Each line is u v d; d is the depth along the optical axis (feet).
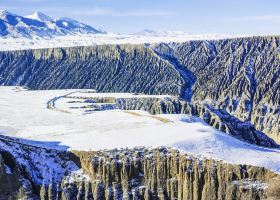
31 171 326.24
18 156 329.72
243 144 343.87
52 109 531.50
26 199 310.24
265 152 329.72
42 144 358.64
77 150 339.77
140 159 323.37
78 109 526.16
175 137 340.80
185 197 308.19
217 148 323.78
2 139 348.18
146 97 640.99
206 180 305.32
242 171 299.38
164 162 318.45
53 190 320.91
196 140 333.42
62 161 337.93
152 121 410.72
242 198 291.17
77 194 319.88
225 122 546.67
